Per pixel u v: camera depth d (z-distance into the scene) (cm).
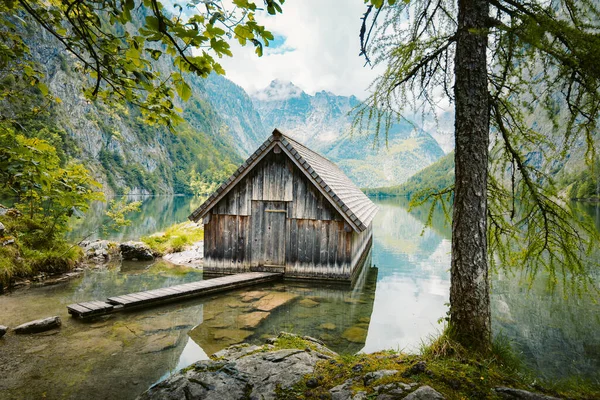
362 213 1350
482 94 388
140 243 1524
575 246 409
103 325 704
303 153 1295
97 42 321
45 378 479
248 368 409
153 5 222
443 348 378
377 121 434
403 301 962
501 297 964
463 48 388
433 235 2680
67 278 1098
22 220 1166
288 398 336
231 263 1220
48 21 312
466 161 391
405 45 402
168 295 874
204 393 356
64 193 368
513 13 339
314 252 1162
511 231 453
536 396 296
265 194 1198
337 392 329
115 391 448
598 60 282
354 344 649
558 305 894
